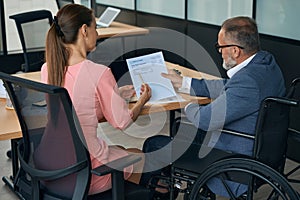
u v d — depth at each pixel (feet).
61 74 6.93
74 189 6.72
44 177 6.75
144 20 17.75
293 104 6.77
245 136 7.47
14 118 8.08
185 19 15.81
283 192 6.82
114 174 6.63
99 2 20.08
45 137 6.77
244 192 7.41
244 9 13.56
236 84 7.43
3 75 6.56
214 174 7.25
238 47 7.67
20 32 14.10
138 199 7.17
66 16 6.97
